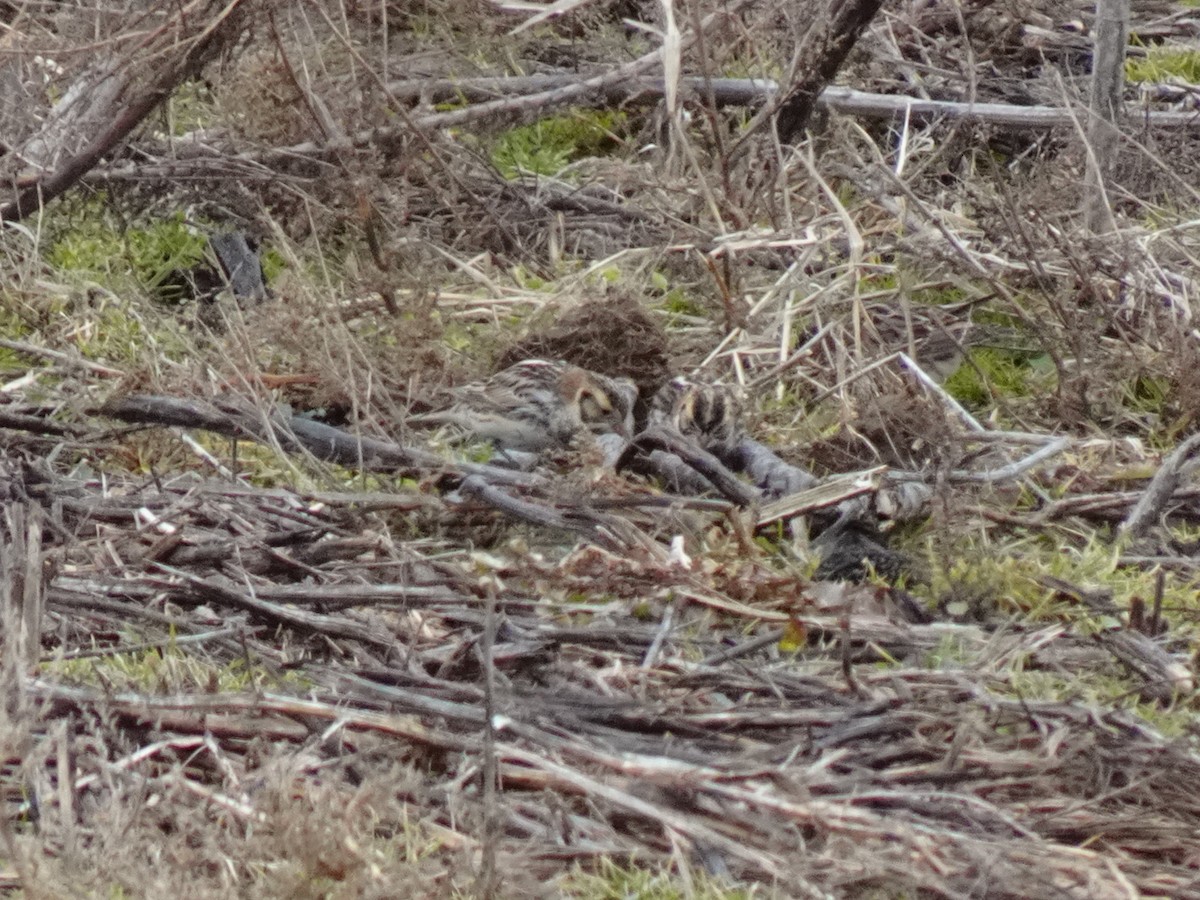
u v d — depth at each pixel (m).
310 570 9.62
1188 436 12.92
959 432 12.35
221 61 14.94
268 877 6.62
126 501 10.41
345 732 7.73
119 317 13.68
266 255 15.55
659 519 10.29
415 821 7.16
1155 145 16.42
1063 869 6.80
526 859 6.89
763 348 13.84
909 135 17.69
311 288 12.95
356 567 9.67
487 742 7.02
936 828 7.09
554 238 15.66
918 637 9.14
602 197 16.70
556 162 17.06
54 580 9.14
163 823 7.14
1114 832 7.23
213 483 10.80
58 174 14.02
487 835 6.83
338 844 6.52
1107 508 11.34
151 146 15.37
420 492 10.57
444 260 15.16
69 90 14.18
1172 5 21.78
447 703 7.80
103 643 8.91
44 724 7.61
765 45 17.14
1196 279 14.71
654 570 9.11
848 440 12.20
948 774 7.50
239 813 7.09
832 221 15.37
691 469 11.43
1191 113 17.91
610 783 7.28
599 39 17.89
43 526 9.88
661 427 11.61
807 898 6.55
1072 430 13.23
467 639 8.52
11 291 13.86
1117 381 13.47
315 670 8.32
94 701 7.76
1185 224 14.56
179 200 15.03
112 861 6.58
